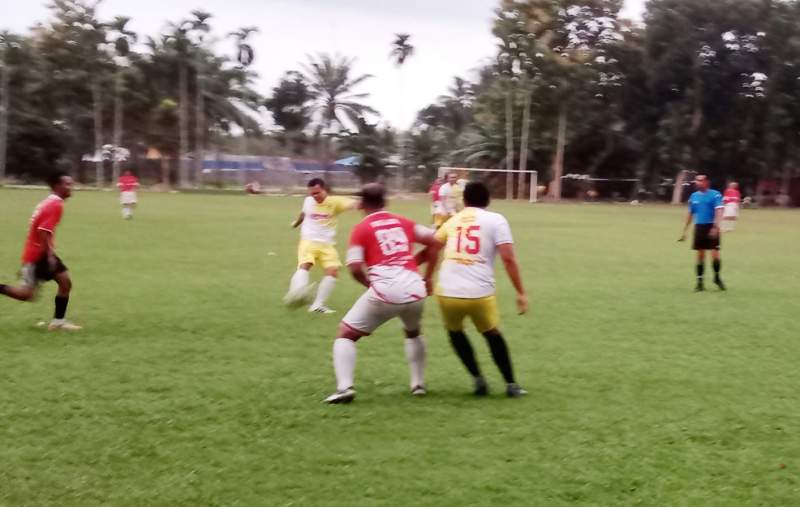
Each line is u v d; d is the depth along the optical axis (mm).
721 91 61500
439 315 10594
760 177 63000
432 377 7336
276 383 6926
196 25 58344
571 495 4613
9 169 55719
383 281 6359
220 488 4629
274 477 4805
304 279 10344
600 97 62031
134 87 56469
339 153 67188
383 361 7875
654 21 60188
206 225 24938
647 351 8539
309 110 68438
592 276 14992
